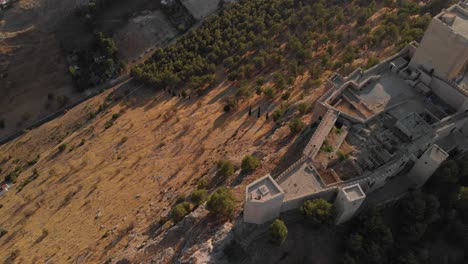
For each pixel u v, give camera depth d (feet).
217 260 239.50
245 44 512.63
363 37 463.42
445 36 273.13
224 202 251.60
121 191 361.51
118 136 448.65
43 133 514.68
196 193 285.23
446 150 283.38
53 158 454.40
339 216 244.42
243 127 383.24
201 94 481.05
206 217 267.59
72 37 641.40
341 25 502.79
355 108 293.43
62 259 311.68
